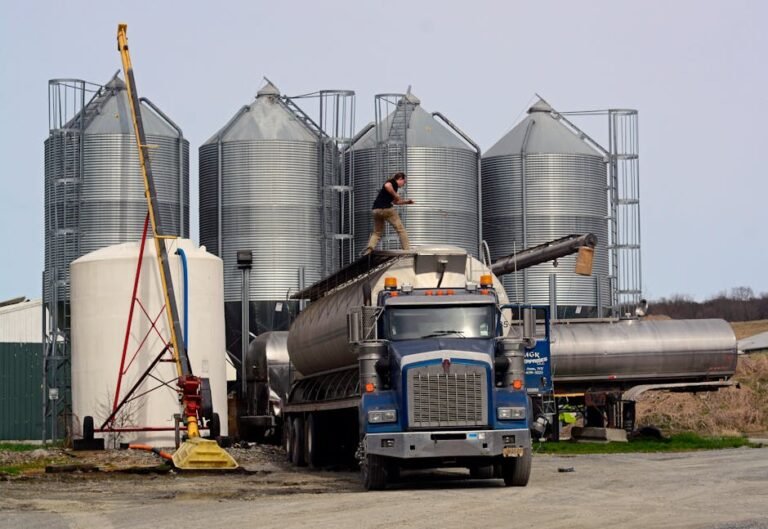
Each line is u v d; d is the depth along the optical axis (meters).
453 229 53.12
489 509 19.19
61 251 50.09
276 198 52.78
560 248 43.47
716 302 145.38
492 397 23.52
